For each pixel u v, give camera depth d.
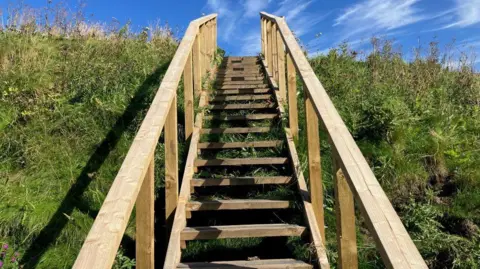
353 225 2.16
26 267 2.80
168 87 2.82
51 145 3.92
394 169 3.83
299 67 3.15
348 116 4.61
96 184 3.57
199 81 5.35
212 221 3.38
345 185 2.16
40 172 3.61
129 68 5.50
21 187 3.43
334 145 2.01
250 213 3.45
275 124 4.78
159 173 3.69
